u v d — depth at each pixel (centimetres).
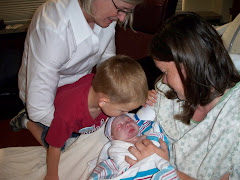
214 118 112
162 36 101
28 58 128
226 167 108
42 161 152
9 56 264
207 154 110
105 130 148
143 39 289
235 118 105
